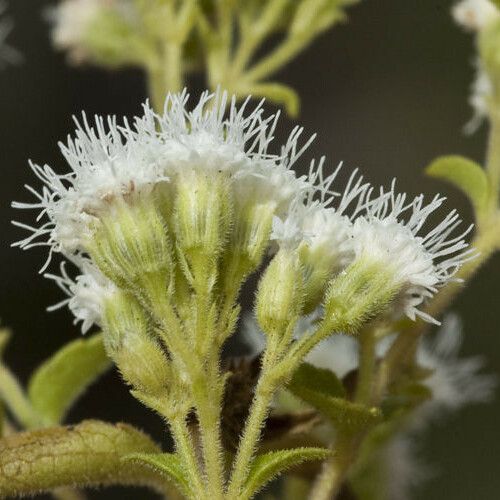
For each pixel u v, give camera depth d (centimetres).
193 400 15
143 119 15
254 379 16
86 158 15
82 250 15
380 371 16
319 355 18
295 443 16
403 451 19
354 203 17
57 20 21
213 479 15
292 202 15
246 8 19
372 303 15
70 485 16
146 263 15
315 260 15
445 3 23
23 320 28
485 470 28
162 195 15
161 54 20
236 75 19
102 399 27
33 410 18
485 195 17
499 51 18
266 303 15
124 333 15
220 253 15
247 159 15
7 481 16
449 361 20
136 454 15
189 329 15
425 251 15
